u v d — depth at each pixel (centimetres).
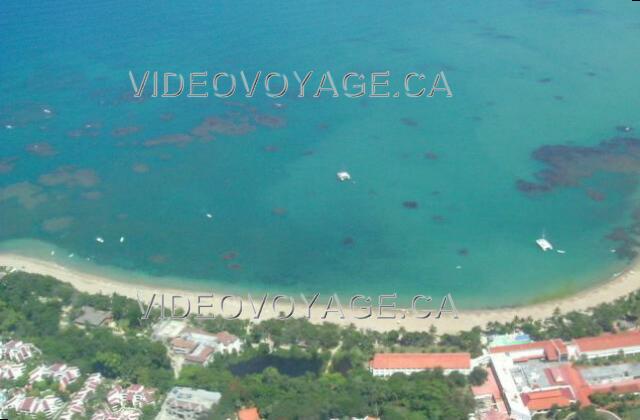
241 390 19100
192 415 18600
